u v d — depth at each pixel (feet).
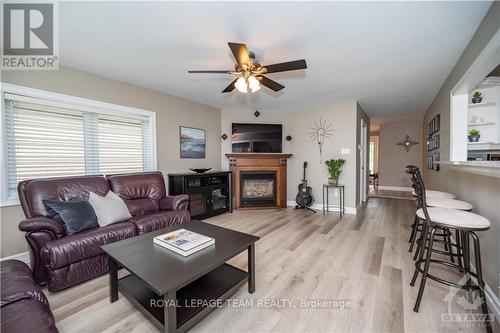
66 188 7.90
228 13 5.81
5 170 7.86
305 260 7.85
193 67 9.28
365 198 18.76
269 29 6.52
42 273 6.18
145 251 5.38
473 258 6.88
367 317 5.08
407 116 20.38
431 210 5.95
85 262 6.52
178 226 7.22
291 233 10.68
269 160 16.16
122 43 7.35
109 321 5.04
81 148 9.88
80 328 4.83
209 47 7.62
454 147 9.51
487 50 5.66
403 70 9.52
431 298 5.70
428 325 4.82
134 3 5.42
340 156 15.06
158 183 10.76
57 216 6.95
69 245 6.17
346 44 7.36
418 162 23.43
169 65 9.09
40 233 6.15
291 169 17.29
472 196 7.21
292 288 6.22
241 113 16.75
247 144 16.53
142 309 4.76
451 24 6.25
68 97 9.18
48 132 8.95
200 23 6.26
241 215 14.28
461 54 8.02
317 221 12.73
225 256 5.09
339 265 7.47
